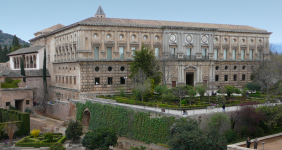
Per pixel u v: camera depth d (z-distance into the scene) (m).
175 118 49.81
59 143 55.12
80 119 72.31
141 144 54.56
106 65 78.88
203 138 44.16
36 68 100.75
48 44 99.69
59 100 88.81
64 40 86.88
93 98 74.94
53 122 77.75
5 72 95.50
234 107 59.72
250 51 101.56
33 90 92.50
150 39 83.75
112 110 63.88
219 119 48.78
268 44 103.12
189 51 87.75
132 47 82.00
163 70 78.81
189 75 90.69
